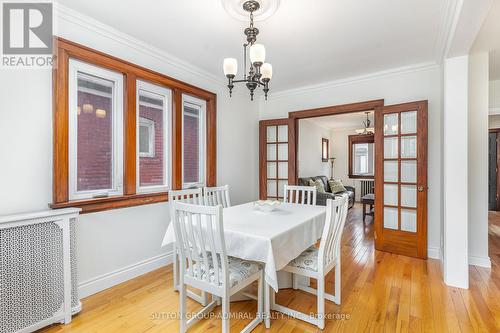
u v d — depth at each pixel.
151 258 2.82
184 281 1.75
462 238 2.38
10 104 1.83
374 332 1.76
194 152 3.50
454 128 2.41
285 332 1.77
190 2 2.00
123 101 2.57
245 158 4.37
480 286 2.41
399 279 2.57
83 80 2.31
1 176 1.79
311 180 6.06
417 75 3.27
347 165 8.33
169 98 3.07
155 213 2.86
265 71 2.00
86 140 2.32
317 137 7.48
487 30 2.38
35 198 1.95
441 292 2.30
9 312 1.60
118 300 2.20
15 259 1.63
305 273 1.91
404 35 2.50
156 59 2.87
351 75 3.64
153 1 1.99
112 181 2.52
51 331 1.78
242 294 2.20
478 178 2.92
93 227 2.30
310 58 3.05
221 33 2.49
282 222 2.00
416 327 1.81
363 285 2.45
